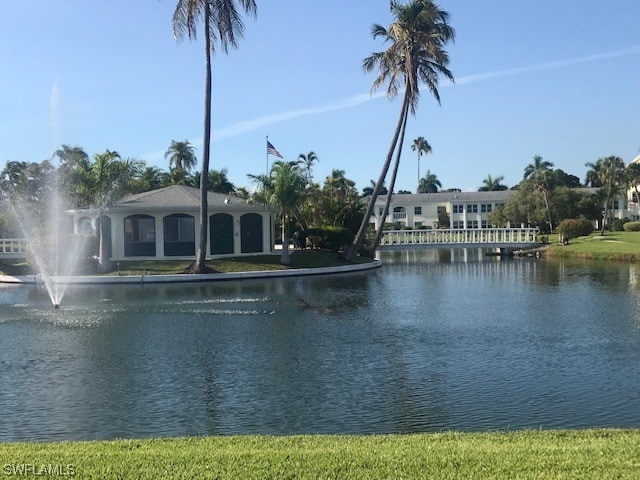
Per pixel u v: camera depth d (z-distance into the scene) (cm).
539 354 1664
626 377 1416
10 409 1218
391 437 901
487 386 1355
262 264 4384
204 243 4059
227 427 1105
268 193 4356
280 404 1236
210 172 8925
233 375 1466
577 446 798
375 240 5422
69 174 4319
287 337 1939
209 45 4025
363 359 1623
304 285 3597
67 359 1653
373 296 3031
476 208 10819
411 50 4719
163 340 1908
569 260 5597
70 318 2364
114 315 2433
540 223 9031
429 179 15900
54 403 1255
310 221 5478
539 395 1282
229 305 2694
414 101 5028
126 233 4588
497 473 685
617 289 3206
